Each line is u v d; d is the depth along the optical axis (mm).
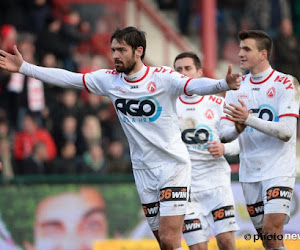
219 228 25234
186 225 25266
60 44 39219
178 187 21312
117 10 43375
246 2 44594
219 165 25516
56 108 36188
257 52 23312
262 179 23156
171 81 20797
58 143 35531
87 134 35781
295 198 31078
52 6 42750
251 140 23453
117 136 37688
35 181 31641
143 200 22047
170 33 42812
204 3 42594
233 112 22156
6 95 36938
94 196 31828
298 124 41625
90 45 42094
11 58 21250
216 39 44188
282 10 44656
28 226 31531
